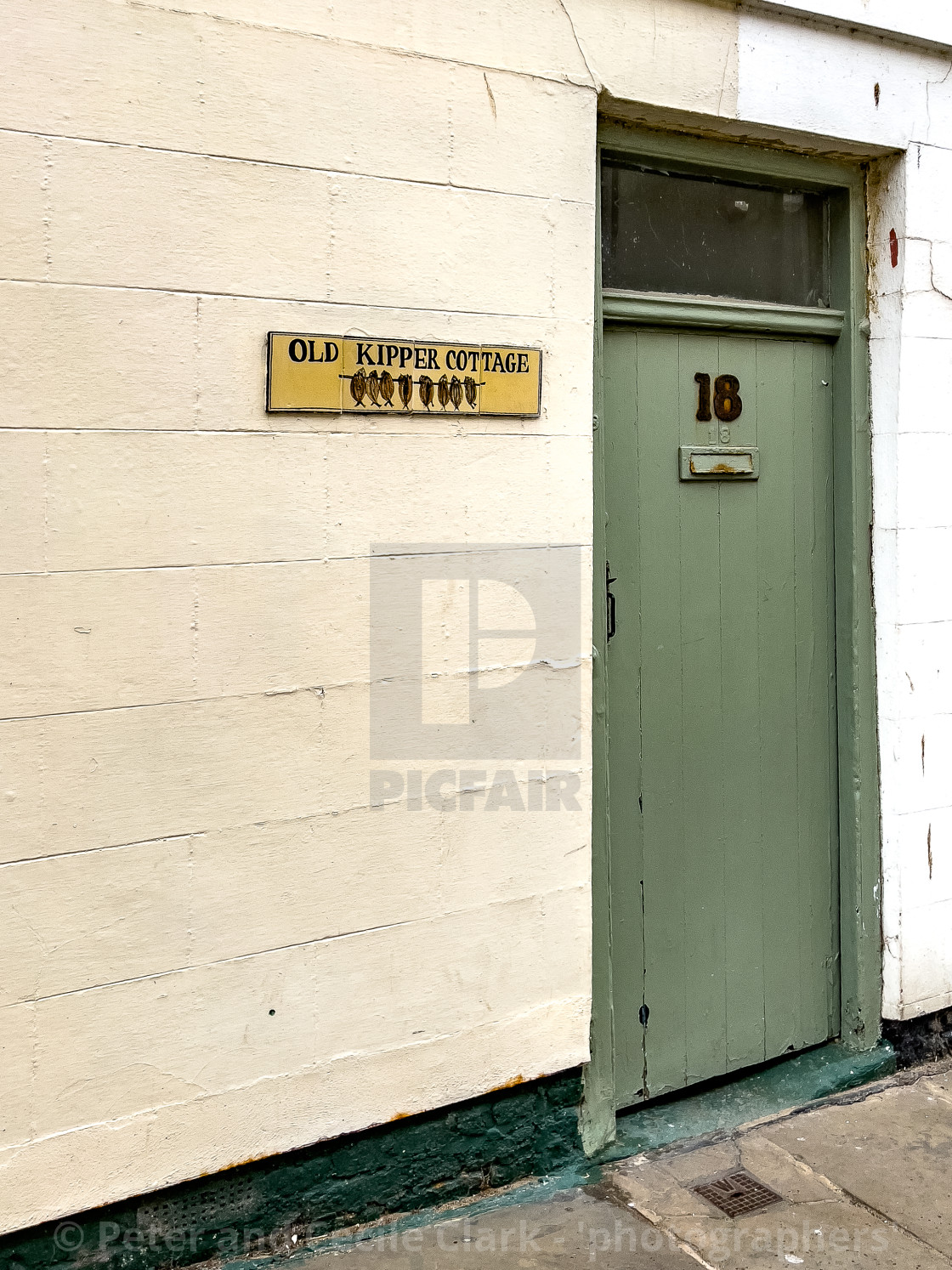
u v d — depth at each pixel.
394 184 2.71
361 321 2.68
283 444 2.61
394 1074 2.87
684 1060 3.51
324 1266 2.70
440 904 2.90
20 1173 2.41
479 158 2.82
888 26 3.43
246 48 2.50
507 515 2.93
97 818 2.45
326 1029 2.76
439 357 2.79
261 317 2.56
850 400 3.66
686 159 3.31
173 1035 2.57
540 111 2.90
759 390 3.55
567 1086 3.17
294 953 2.71
